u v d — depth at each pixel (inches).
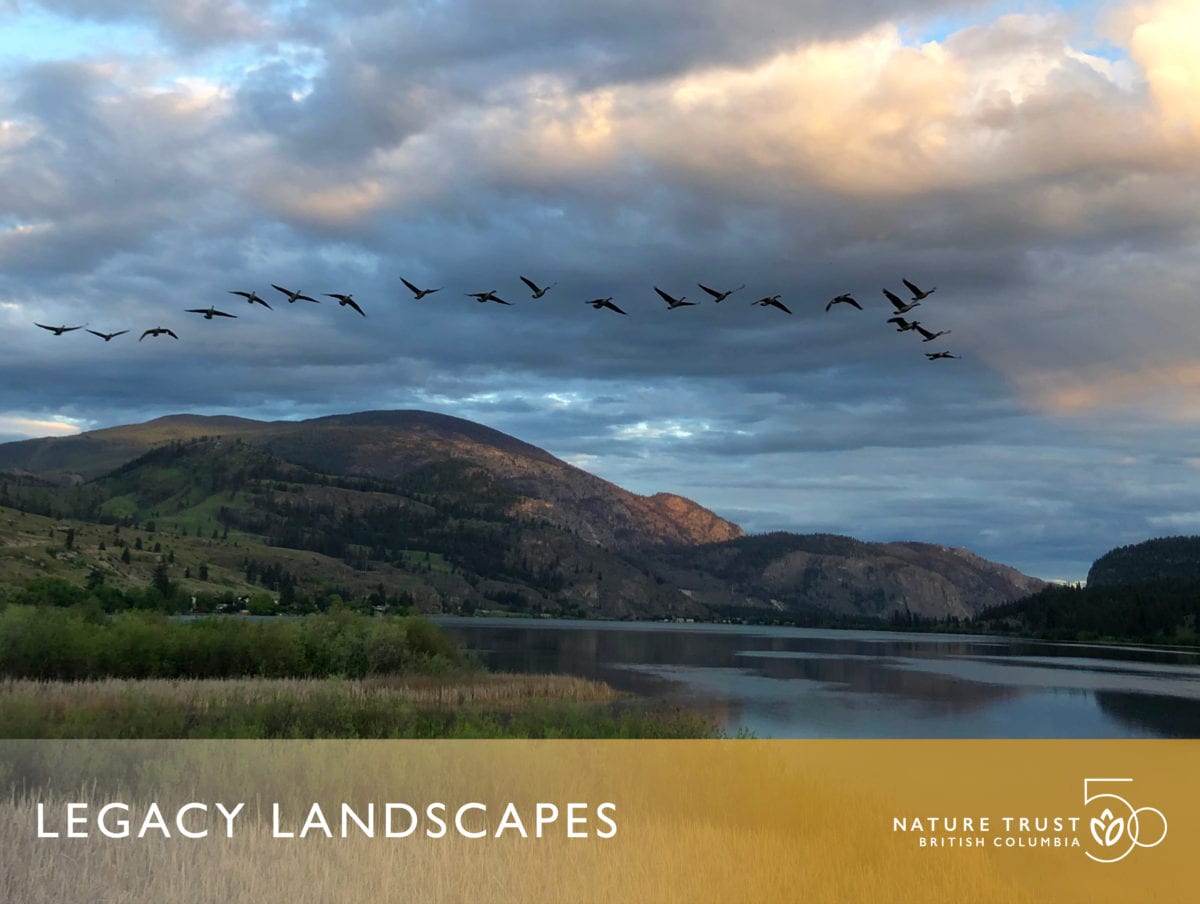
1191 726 2974.9
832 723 2886.3
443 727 1573.6
